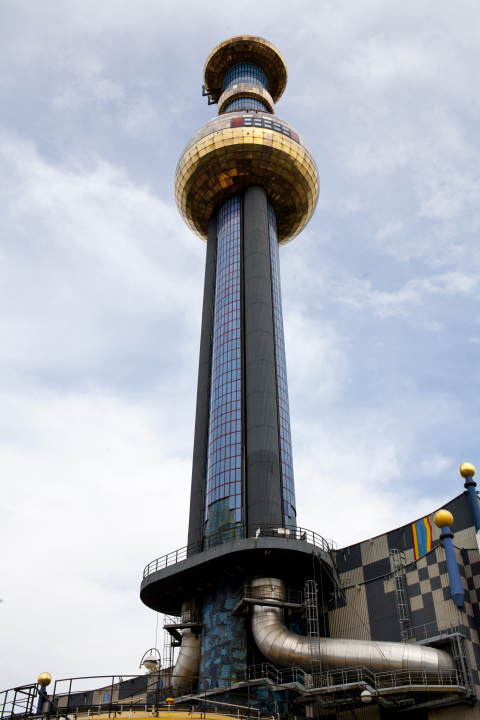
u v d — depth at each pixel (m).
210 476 55.38
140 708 36.50
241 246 68.12
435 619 42.72
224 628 46.38
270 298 63.53
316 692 38.62
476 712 35.84
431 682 36.75
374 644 39.31
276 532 48.12
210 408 60.12
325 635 50.06
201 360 65.38
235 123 71.38
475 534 42.72
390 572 48.38
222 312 64.38
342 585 51.16
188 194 74.06
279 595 45.53
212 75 93.75
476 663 38.34
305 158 71.69
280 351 61.94
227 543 45.97
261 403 55.41
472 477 44.12
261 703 42.53
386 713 41.53
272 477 51.53
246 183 71.88
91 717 33.69
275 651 41.72
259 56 90.81
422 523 47.97
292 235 78.62
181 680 46.81
